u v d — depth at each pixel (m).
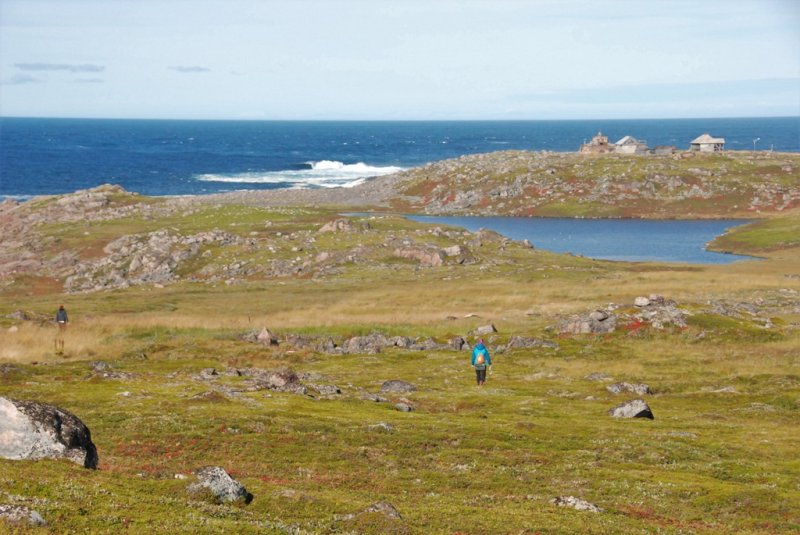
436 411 46.72
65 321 75.62
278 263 127.69
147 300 101.50
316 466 33.25
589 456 36.06
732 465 34.81
